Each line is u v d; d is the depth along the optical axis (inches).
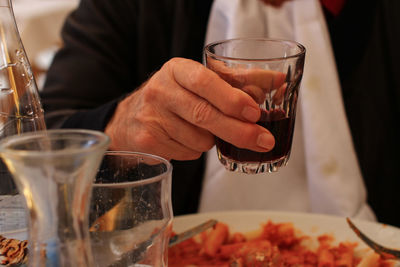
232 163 21.2
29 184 14.7
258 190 37.6
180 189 38.5
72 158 14.4
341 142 36.6
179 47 39.6
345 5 38.7
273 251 24.6
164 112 22.0
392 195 41.2
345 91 40.1
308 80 36.8
